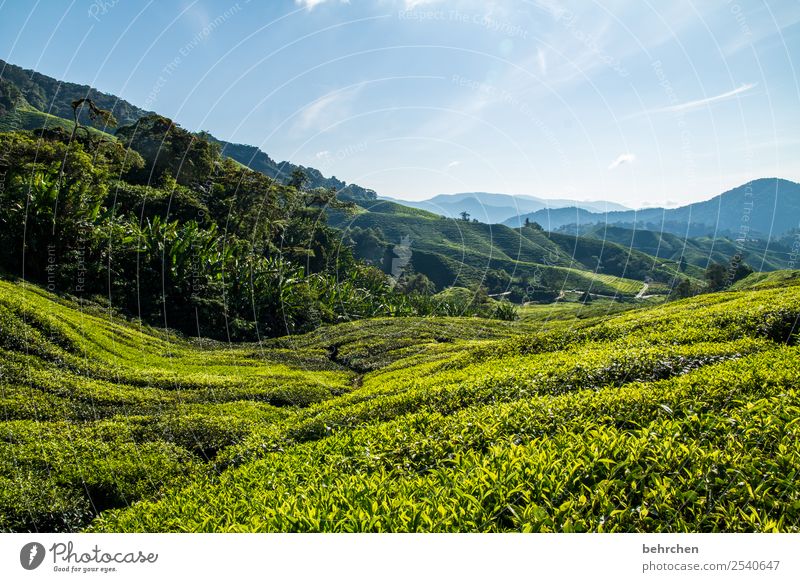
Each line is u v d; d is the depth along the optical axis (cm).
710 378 924
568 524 542
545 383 1154
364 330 3847
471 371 1641
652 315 2106
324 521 624
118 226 3475
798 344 1210
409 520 597
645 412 827
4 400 1430
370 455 907
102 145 4888
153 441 1291
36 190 2986
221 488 941
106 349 2256
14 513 926
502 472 659
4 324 1872
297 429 1278
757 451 642
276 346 3538
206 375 2223
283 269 4225
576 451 698
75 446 1183
